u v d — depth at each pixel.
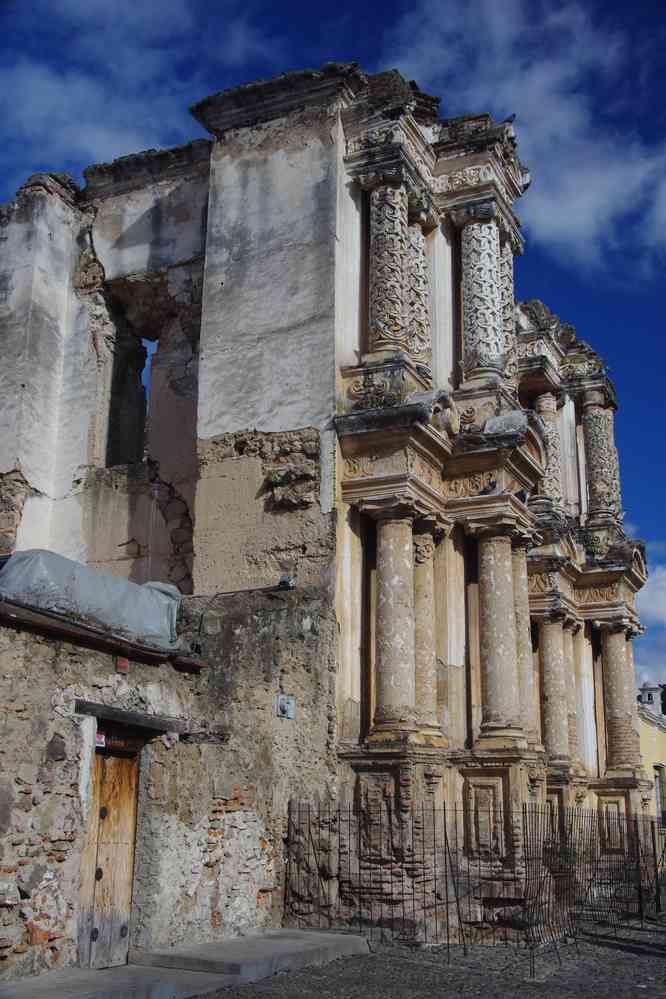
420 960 13.34
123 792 12.04
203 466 18.02
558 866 17.84
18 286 20.95
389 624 16.39
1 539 19.56
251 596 15.95
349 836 15.32
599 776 27.06
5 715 10.25
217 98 19.47
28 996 9.49
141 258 21.16
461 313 20.34
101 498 20.27
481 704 18.25
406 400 17.22
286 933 14.00
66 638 11.16
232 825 13.69
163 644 13.87
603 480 29.45
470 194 20.58
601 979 12.50
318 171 18.50
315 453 17.12
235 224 18.98
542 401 27.17
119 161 21.53
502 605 18.00
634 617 28.08
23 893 10.22
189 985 10.56
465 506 18.41
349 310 18.23
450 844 16.45
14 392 20.34
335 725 15.73
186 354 20.23
